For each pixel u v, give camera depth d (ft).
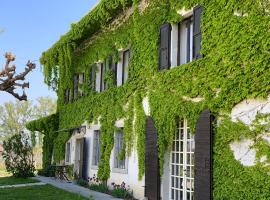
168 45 38.55
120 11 49.98
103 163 51.62
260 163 26.66
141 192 41.34
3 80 13.51
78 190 49.67
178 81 35.91
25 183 59.67
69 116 68.23
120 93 48.24
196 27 34.32
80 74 65.72
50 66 71.51
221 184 29.27
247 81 28.14
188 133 35.37
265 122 26.73
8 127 201.16
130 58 46.37
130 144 44.70
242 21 29.01
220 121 30.12
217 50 31.19
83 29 58.39
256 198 26.50
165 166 37.22
